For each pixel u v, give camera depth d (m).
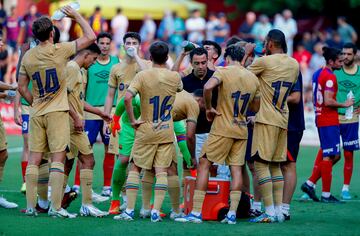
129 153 30.08
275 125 28.70
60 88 28.56
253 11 103.81
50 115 28.38
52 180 28.59
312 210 32.72
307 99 76.00
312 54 85.31
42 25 27.98
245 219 29.84
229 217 28.39
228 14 105.00
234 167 28.47
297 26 101.81
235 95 28.03
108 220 28.56
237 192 28.38
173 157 29.31
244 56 28.55
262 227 27.75
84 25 28.52
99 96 36.50
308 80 78.25
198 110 29.55
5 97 31.17
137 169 28.86
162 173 28.39
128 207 28.88
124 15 94.12
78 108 29.58
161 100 28.06
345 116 35.81
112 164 35.84
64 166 29.89
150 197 29.55
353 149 37.12
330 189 37.75
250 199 30.86
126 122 30.19
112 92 34.56
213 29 88.50
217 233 26.31
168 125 28.34
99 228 26.88
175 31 89.12
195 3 101.00
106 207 32.72
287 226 28.23
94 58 29.98
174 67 31.70
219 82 28.02
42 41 28.28
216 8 107.81
